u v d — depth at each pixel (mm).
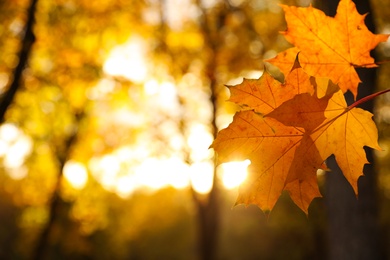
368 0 4219
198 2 13391
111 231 29062
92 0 10609
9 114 11453
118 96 12828
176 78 14180
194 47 13898
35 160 15391
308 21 1371
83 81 11062
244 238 31969
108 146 15531
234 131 1312
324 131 1298
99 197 18984
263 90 1299
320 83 1283
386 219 16797
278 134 1307
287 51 1398
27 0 9453
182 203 42375
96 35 11258
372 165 4996
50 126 13352
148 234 44750
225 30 13469
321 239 21109
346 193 4961
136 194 32031
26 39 8734
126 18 11609
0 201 31422
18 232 30047
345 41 1362
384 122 13422
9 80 8750
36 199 17328
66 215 19188
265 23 13125
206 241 15508
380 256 4906
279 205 19766
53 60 10781
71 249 20500
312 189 1300
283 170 1312
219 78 13688
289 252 24516
